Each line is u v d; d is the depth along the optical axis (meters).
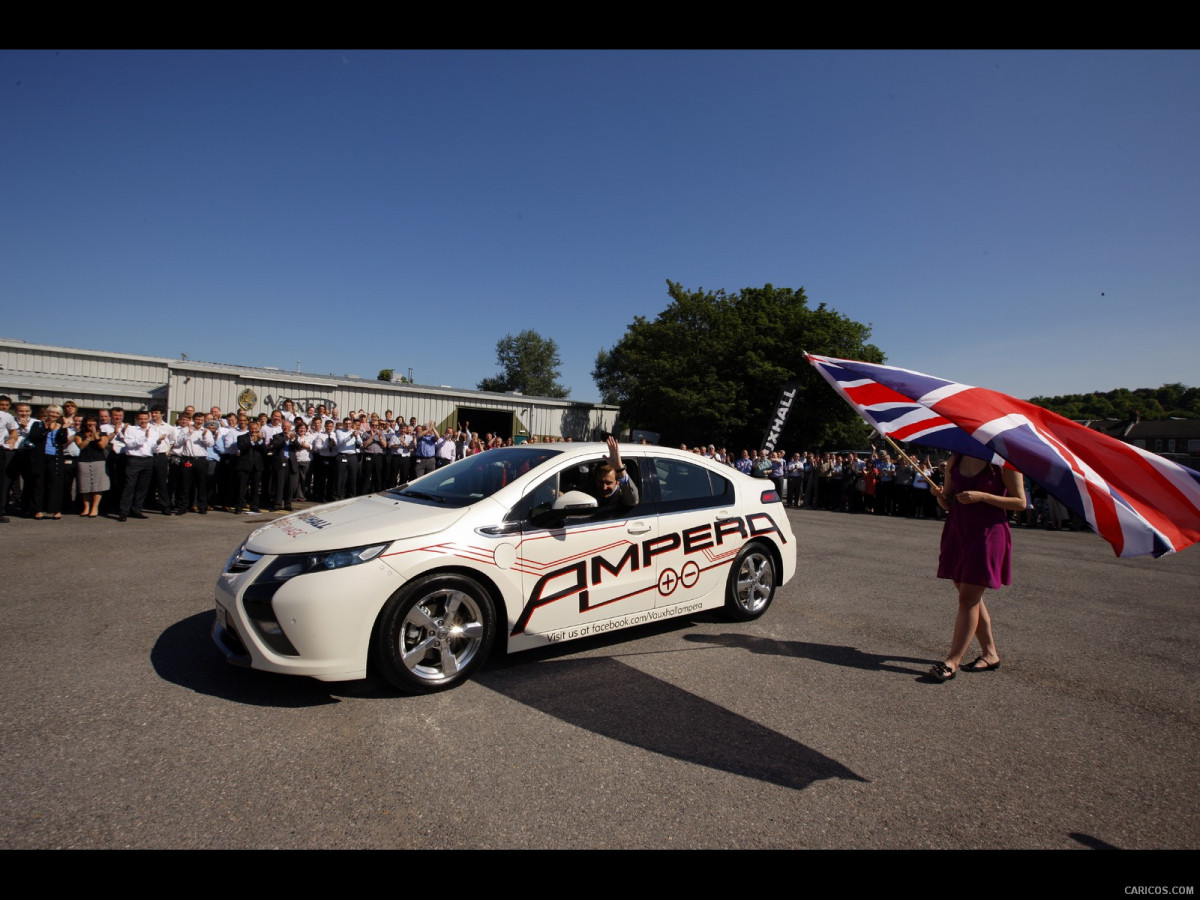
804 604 5.65
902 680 3.87
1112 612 5.76
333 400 17.89
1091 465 3.30
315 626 3.12
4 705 3.05
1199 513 3.09
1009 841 2.29
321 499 12.38
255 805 2.34
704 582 4.63
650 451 4.65
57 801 2.31
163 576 5.68
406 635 3.40
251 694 3.31
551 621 3.86
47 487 8.95
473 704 3.31
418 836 2.20
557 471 4.10
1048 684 3.88
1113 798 2.61
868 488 16.80
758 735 3.06
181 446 9.99
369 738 2.89
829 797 2.54
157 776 2.51
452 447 13.80
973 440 3.87
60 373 17.02
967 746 3.03
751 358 35.53
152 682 3.39
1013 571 7.75
